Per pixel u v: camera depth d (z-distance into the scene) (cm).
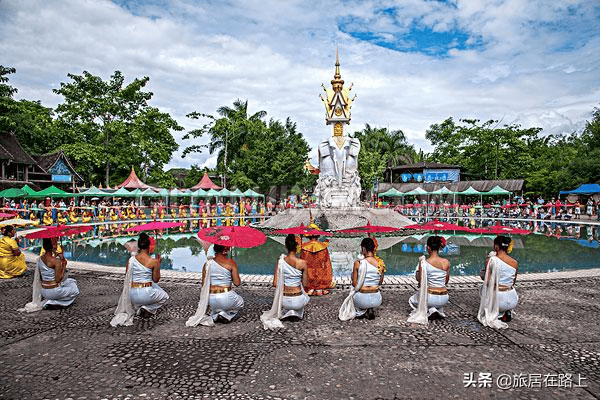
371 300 683
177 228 2725
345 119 2712
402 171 5291
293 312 682
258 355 543
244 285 937
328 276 867
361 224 2266
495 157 5138
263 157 4472
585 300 804
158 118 4453
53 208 2566
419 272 684
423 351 556
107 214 3394
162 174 4256
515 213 3669
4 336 613
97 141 4122
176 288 916
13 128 3950
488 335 618
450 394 438
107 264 1300
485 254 1522
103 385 457
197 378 475
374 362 520
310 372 491
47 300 744
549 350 559
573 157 4606
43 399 425
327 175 2662
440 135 5744
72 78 4231
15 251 1038
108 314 723
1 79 3566
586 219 3194
